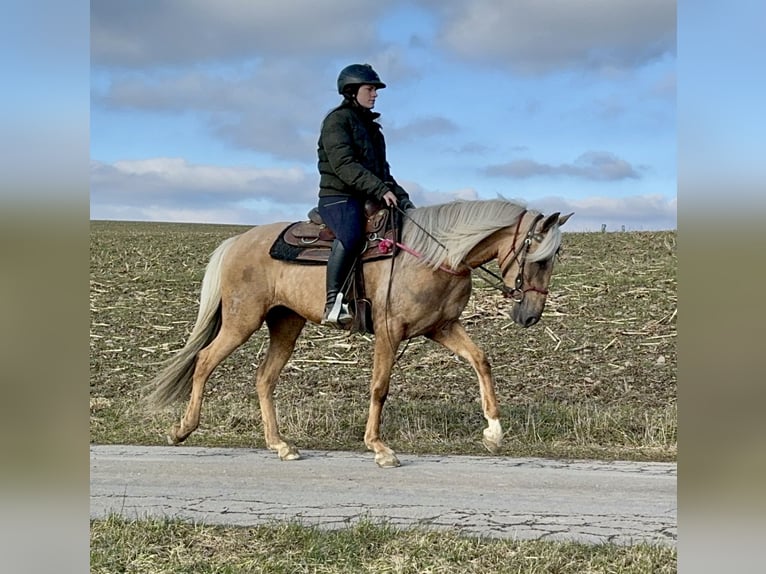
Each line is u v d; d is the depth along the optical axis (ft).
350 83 21.90
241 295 23.44
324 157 22.34
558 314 47.14
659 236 76.28
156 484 19.71
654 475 20.47
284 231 23.40
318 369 37.42
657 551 14.42
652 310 47.60
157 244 87.35
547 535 15.61
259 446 24.71
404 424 26.63
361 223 22.06
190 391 24.44
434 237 21.58
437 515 16.99
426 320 22.06
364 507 17.65
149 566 14.23
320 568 14.08
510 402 30.30
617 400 30.68
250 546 15.17
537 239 20.95
